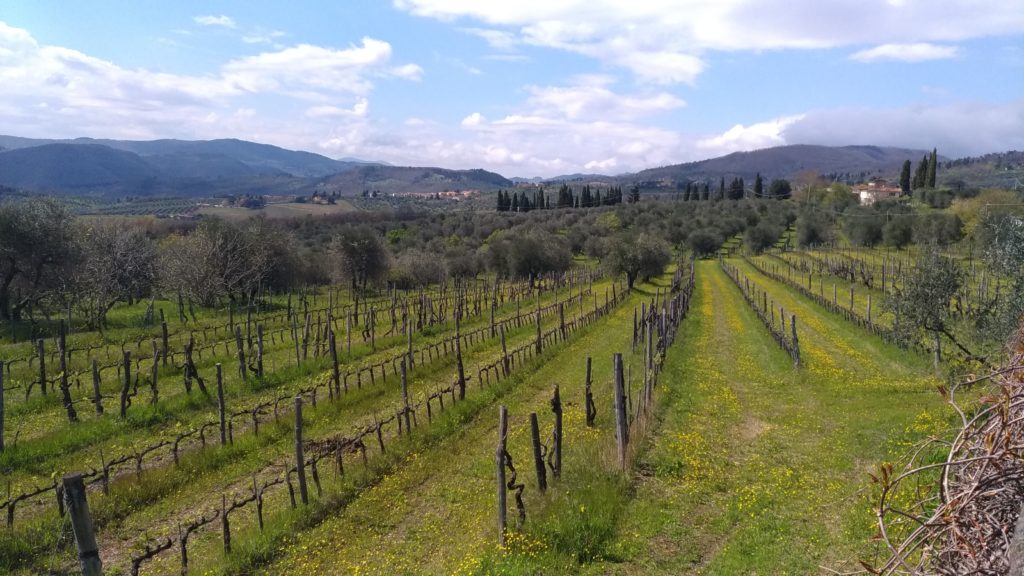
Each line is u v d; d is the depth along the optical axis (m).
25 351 29.00
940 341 25.00
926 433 15.70
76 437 17.36
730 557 10.30
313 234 110.00
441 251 95.62
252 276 52.38
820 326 40.47
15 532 11.98
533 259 76.88
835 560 9.79
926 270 24.02
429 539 12.09
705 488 13.34
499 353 31.05
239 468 15.98
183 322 40.00
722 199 191.12
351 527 12.74
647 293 67.81
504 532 11.27
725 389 23.20
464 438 18.23
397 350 31.44
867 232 93.06
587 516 11.48
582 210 152.12
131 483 14.35
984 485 5.13
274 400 21.88
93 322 37.44
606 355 31.11
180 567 11.40
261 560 11.55
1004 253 18.30
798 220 112.81
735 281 71.94
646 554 10.59
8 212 37.50
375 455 16.34
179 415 20.00
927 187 132.38
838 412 19.89
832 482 13.55
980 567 4.95
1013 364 5.83
